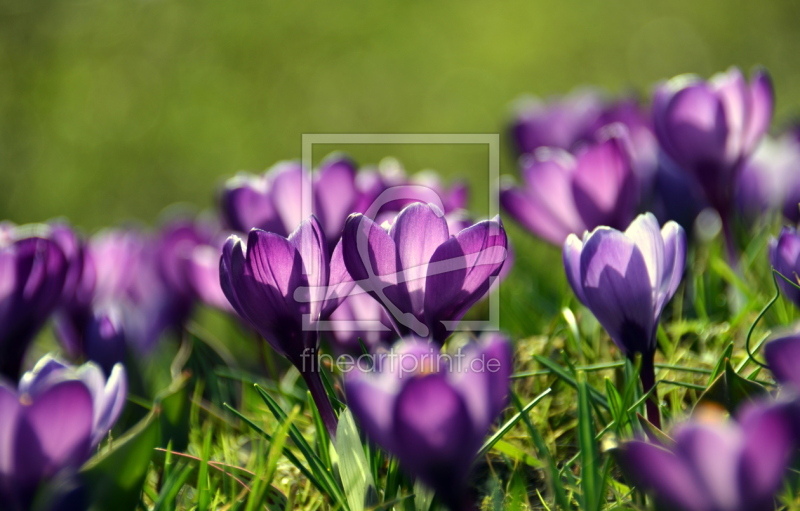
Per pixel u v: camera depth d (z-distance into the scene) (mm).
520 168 1107
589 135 976
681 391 775
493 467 747
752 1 4910
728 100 821
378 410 644
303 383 833
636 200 832
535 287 985
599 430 751
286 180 824
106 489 666
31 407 654
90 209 4730
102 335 815
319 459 718
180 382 766
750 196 911
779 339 661
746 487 634
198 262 893
